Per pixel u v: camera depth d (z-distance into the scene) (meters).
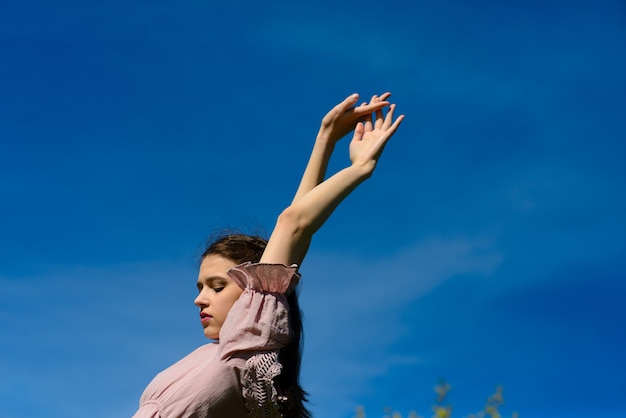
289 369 2.36
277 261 2.26
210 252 2.43
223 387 2.16
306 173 2.58
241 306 2.19
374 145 2.47
